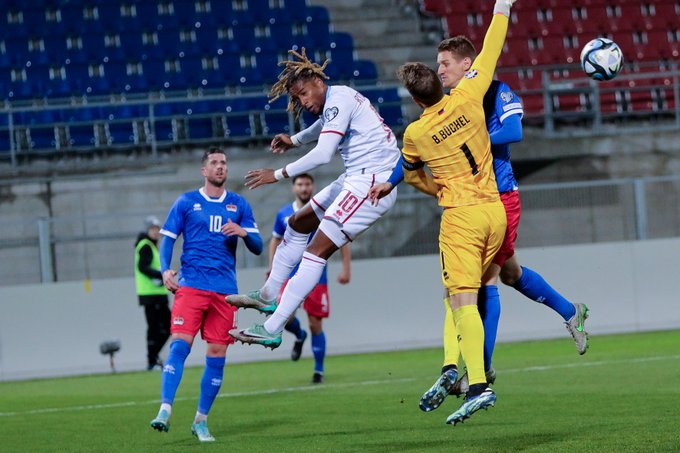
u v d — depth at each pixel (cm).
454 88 2291
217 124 6881
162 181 6306
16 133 6794
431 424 2775
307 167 2408
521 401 3130
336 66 7638
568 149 6588
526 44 8025
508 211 2392
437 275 5572
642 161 6638
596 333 5628
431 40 7981
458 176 2212
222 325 2783
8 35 7669
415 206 5844
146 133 6869
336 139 2425
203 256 2809
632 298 5659
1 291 5281
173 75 7512
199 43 7756
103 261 5641
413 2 8156
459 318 2195
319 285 4016
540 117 6900
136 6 7956
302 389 3853
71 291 5328
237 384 4175
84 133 6875
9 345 5256
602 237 5728
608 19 8231
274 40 7825
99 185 6225
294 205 4194
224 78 7475
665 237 5825
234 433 2792
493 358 4653
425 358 4897
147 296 5128
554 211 5716
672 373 3656
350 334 5491
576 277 5625
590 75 2458
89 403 3778
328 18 8019
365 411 3127
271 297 2572
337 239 2459
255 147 6731
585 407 2916
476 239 2195
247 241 2870
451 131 2202
